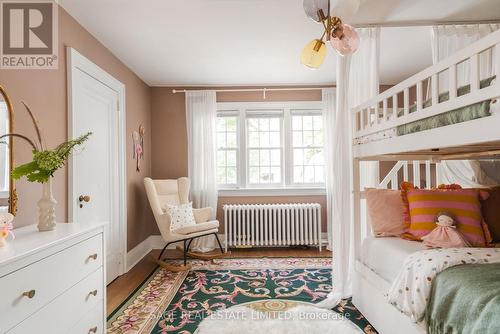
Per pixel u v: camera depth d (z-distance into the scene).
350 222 2.46
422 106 1.60
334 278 2.43
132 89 3.62
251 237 4.04
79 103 2.42
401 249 1.85
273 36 2.74
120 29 2.57
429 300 1.39
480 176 2.64
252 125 4.37
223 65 3.48
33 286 1.15
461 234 1.92
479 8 2.23
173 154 4.29
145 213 3.99
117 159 3.14
